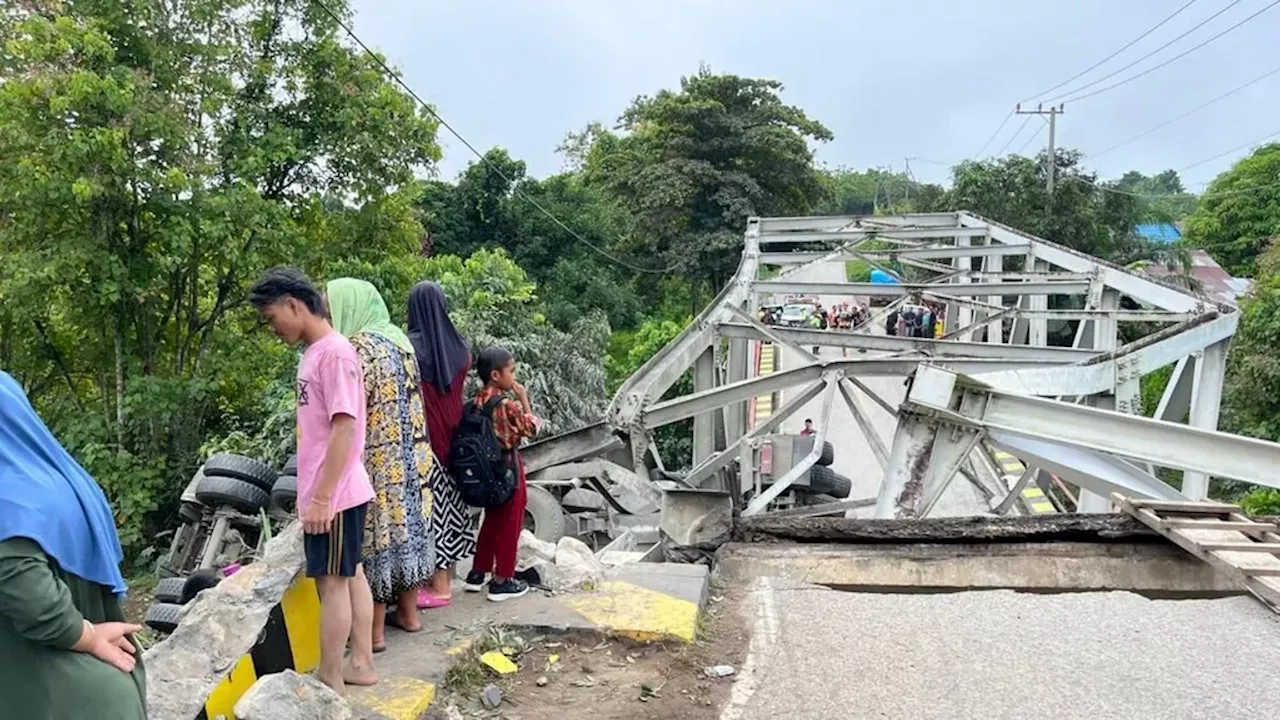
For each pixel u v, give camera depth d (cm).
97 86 1262
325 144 1568
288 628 371
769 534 571
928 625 459
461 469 442
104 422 1526
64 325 1586
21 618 213
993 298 2180
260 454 1360
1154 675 400
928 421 677
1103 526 532
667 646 425
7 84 1279
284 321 330
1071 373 880
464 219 3338
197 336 1700
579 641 428
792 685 395
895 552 542
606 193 4162
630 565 531
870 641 441
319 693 318
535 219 3394
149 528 1509
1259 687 386
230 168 1480
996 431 674
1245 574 460
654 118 4031
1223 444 596
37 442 229
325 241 1670
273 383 1527
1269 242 3603
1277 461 577
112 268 1368
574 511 1038
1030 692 387
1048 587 515
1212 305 1060
